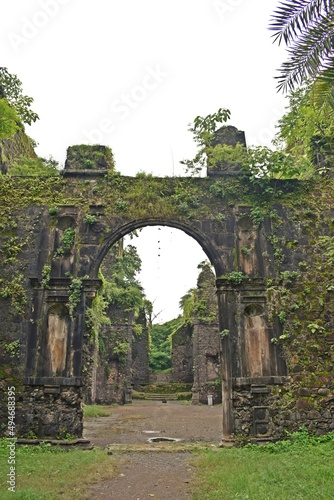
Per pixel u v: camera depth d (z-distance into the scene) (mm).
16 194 13148
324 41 5680
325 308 12430
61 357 11680
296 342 12055
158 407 28062
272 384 11641
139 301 33875
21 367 11578
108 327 31578
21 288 12211
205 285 33312
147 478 8141
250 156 13648
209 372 31828
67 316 12078
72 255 12586
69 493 6957
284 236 13039
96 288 12258
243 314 12195
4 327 11906
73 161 13773
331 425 11430
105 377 30594
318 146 14297
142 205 13180
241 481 7211
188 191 13430
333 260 12555
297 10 5605
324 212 13367
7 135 12266
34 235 12727
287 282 12477
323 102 5934
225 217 13180
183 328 41375
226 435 11320
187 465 9188
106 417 20812
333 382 11797
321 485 6926
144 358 42062
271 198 13445
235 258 12750
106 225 12961
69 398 11352
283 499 6168
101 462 9117
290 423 11383
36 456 9578
